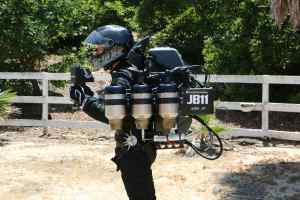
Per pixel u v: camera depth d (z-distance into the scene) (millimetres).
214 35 18250
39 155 13531
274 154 13414
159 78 6031
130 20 24609
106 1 25594
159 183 11094
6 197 10336
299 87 17891
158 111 5820
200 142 13109
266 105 14812
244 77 14977
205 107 5895
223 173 11680
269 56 16953
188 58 22109
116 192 10719
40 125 16453
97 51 6297
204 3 19266
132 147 6176
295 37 16641
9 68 18953
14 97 16000
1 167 12352
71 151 14008
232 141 14766
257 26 16984
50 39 19484
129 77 6023
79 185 11141
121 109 5727
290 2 11859
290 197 10258
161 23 22109
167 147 6227
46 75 16422
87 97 6094
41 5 18906
